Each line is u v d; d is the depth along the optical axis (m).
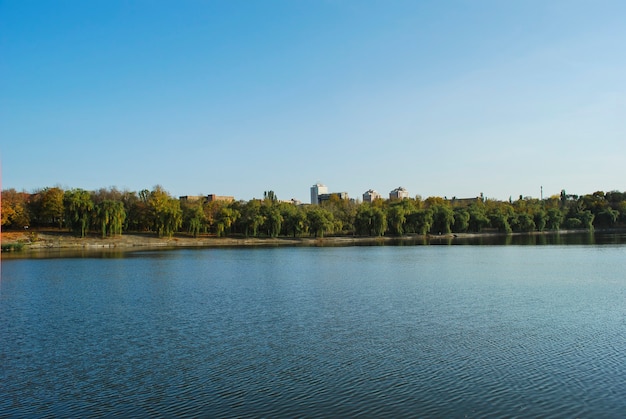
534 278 68.19
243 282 67.69
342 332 37.47
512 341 34.44
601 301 49.28
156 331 38.47
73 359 31.39
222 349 33.22
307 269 85.31
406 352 32.09
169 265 93.62
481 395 24.78
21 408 23.97
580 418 22.08
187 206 187.25
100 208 154.38
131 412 23.30
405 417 22.34
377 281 67.38
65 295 56.44
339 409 23.27
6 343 35.34
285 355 31.67
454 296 53.59
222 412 23.09
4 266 91.12
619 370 28.11
